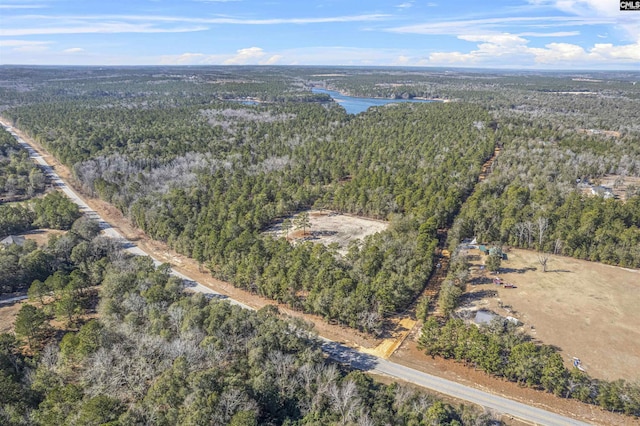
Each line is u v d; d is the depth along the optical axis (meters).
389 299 78.06
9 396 52.59
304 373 57.94
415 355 70.44
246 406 51.66
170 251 109.50
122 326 67.38
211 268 95.62
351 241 109.44
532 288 90.44
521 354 62.69
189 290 90.38
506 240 111.56
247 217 115.25
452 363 68.56
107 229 121.94
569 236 105.38
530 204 121.44
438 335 69.25
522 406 59.66
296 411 53.66
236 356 62.84
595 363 67.69
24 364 62.84
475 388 63.03
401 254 94.25
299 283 86.12
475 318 77.56
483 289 89.88
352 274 84.94
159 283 82.94
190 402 50.84
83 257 96.00
